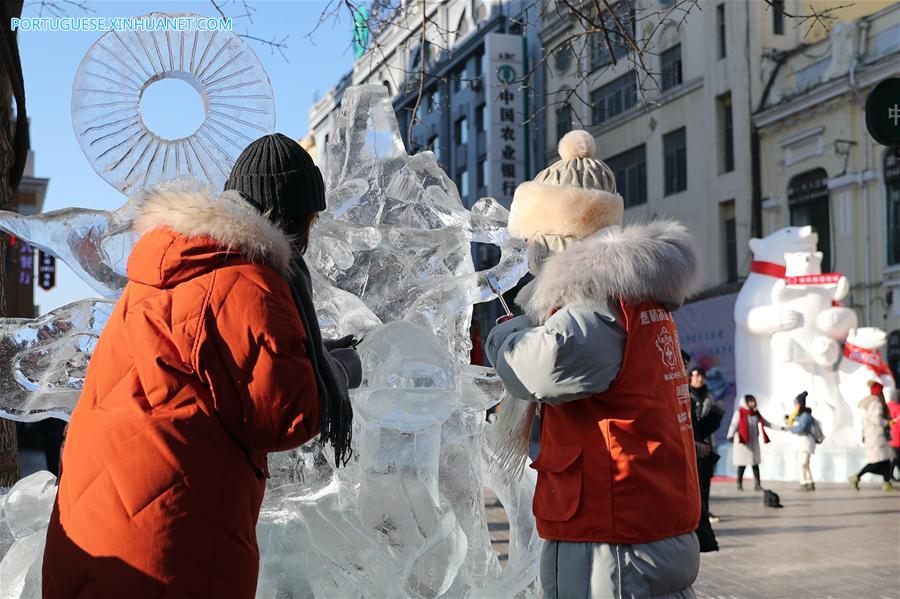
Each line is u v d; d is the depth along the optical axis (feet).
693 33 75.72
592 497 8.45
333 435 7.24
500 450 9.55
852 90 63.93
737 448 45.42
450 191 11.21
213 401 6.71
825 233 66.80
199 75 10.33
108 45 10.18
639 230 8.90
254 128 10.46
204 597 6.49
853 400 52.29
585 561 8.46
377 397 8.81
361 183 10.72
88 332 9.62
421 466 9.32
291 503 9.40
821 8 66.28
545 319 8.90
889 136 19.75
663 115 78.79
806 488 46.44
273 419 6.65
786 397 52.39
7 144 15.48
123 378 6.82
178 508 6.49
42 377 9.48
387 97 11.20
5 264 15.25
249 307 6.72
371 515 9.27
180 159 10.29
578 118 22.91
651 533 8.38
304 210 7.69
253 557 6.86
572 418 8.72
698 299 69.41
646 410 8.54
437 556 9.40
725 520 35.50
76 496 6.65
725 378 65.67
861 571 24.95
